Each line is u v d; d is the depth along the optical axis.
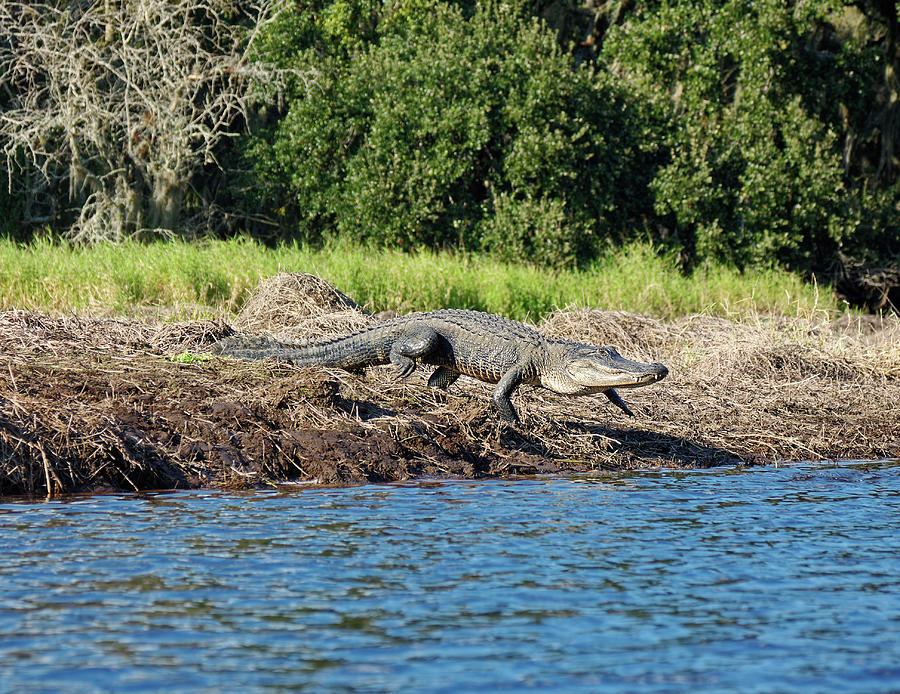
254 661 16.84
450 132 102.00
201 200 121.56
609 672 16.56
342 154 110.06
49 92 112.38
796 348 53.91
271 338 41.72
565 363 37.03
